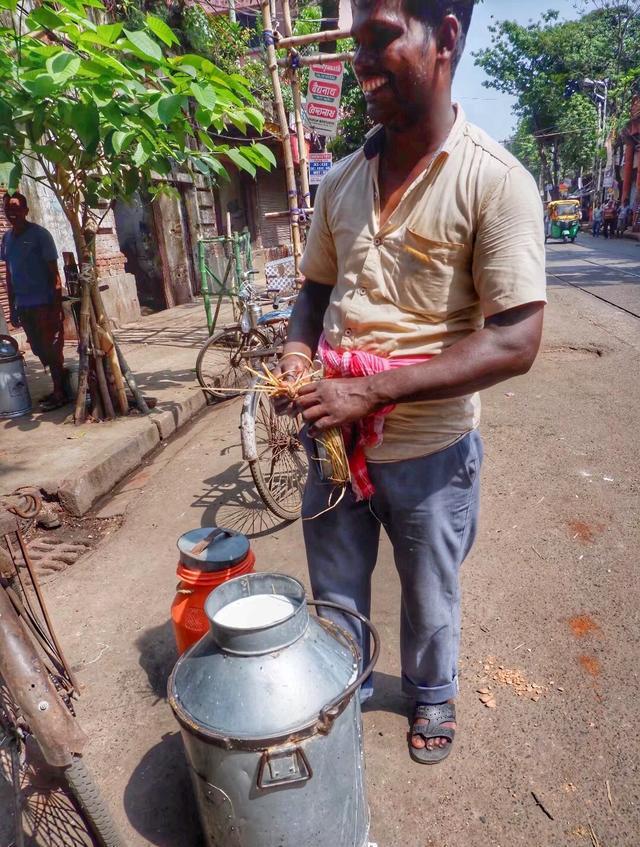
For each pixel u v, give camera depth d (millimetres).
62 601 3301
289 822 1624
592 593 3066
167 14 10203
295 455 4480
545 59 38281
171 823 2094
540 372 6746
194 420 6047
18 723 1740
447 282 1697
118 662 2838
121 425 5332
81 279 5230
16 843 1853
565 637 2787
